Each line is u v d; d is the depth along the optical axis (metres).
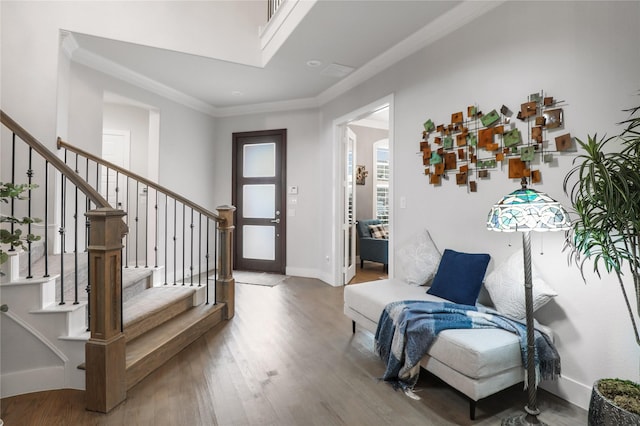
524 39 2.30
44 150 2.03
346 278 4.82
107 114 5.04
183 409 1.94
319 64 3.87
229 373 2.34
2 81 2.99
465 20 2.73
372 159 6.71
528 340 1.82
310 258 5.25
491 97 2.53
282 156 5.37
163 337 2.56
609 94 1.87
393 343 2.24
